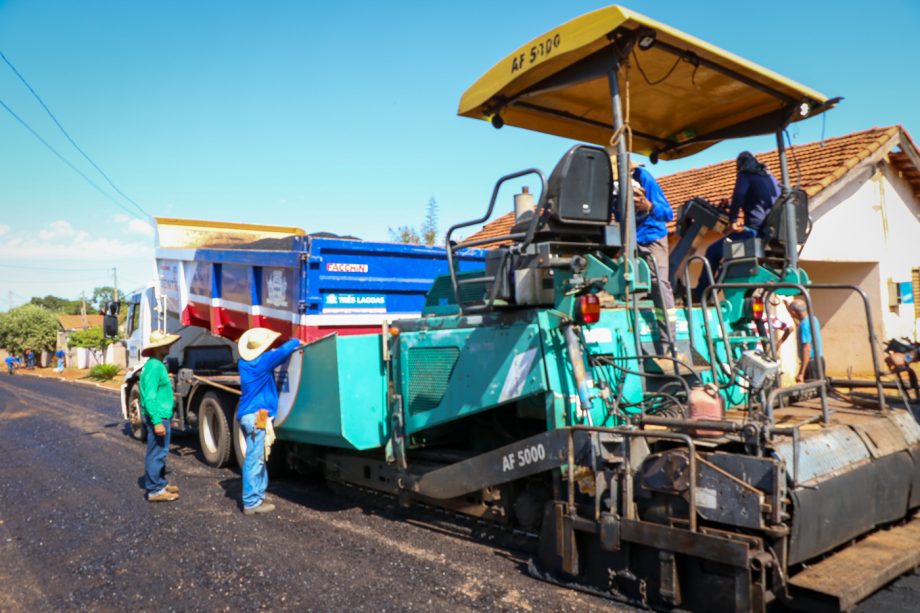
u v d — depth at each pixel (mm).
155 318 10883
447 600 4340
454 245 5488
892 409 4961
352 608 4273
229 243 11094
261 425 6504
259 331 6738
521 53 4977
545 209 4660
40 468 8922
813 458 3977
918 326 13938
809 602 3609
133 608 4398
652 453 4395
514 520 5316
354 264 7418
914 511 4934
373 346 6078
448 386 5410
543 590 4438
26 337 52594
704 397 4160
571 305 4484
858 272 13180
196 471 8523
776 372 4055
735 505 3703
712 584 3791
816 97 5414
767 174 5688
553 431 4527
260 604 4391
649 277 4602
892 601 4125
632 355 4902
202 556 5309
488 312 5145
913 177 13469
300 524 6129
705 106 5832
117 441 10984
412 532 5812
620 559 4215
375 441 6020
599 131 6434
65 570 5113
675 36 4426
